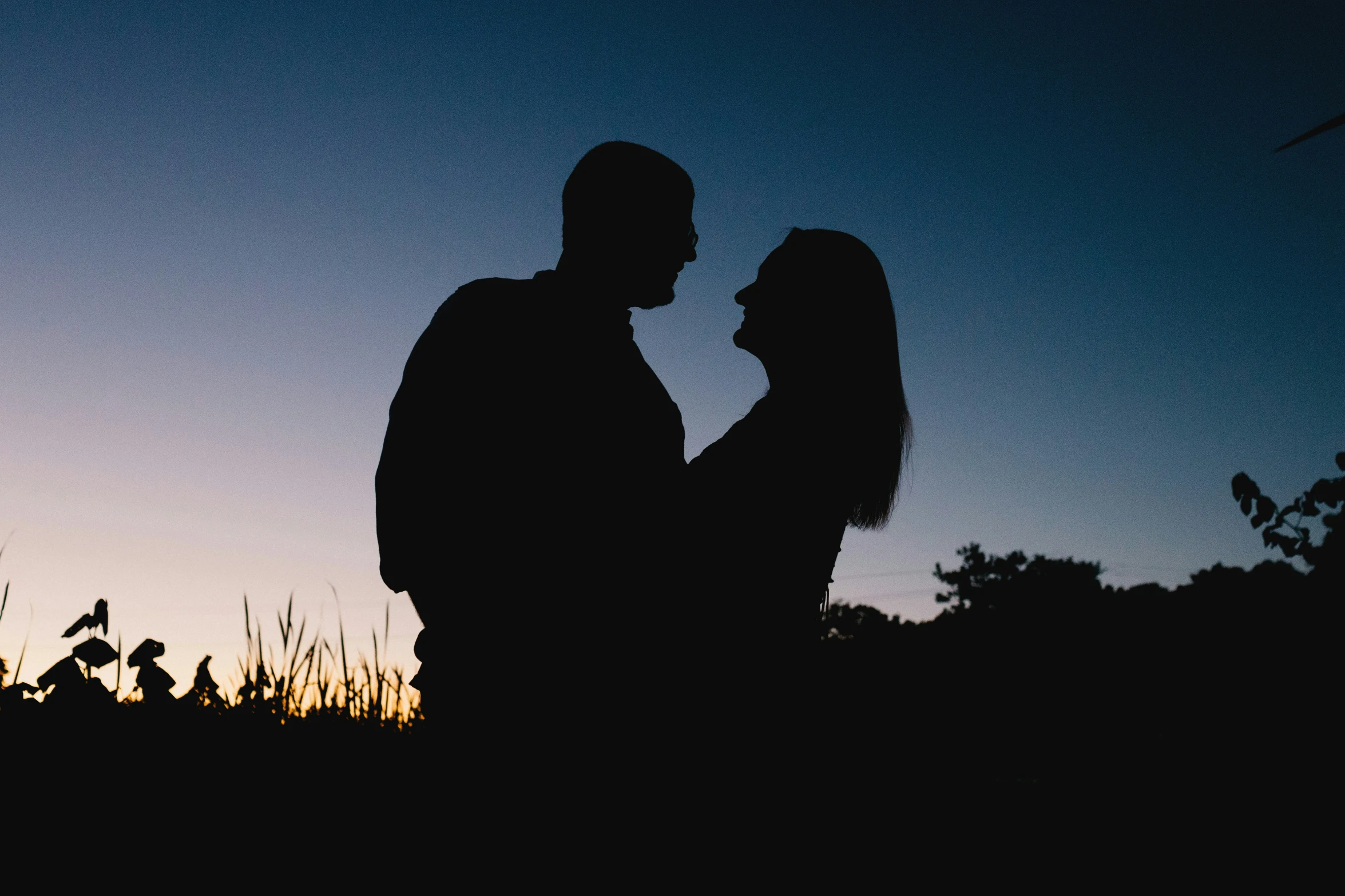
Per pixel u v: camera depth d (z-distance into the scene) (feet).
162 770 5.96
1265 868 10.18
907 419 6.31
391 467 5.09
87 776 5.75
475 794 4.67
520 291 5.54
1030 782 15.10
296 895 5.31
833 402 5.66
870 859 5.35
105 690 6.24
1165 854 10.59
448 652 4.89
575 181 5.85
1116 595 122.62
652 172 5.75
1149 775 14.49
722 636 5.04
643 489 5.25
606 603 4.89
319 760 6.52
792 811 5.04
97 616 6.97
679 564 5.10
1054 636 88.63
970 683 97.30
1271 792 12.53
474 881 4.60
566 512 4.98
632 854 4.67
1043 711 70.59
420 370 5.21
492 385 5.14
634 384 5.60
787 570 5.22
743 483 5.23
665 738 4.82
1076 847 10.57
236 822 5.62
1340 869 10.03
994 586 170.50
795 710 5.22
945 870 8.45
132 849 5.47
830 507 5.49
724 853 4.79
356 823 5.43
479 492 4.97
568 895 4.60
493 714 4.73
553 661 4.78
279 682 7.96
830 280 5.91
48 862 5.38
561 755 4.70
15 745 5.70
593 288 5.66
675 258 5.95
